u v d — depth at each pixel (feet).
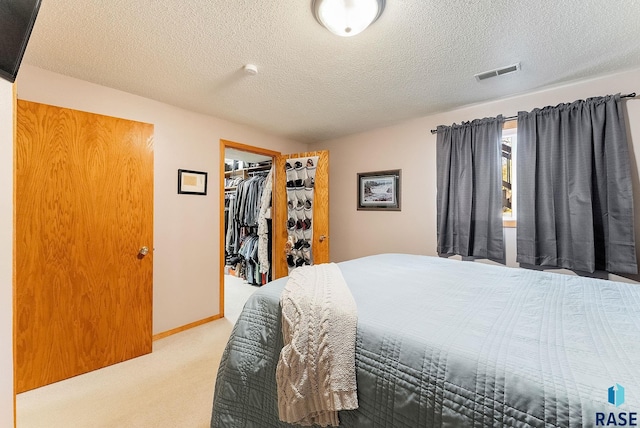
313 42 5.17
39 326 5.75
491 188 7.95
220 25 4.69
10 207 2.86
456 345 2.57
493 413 2.12
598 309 3.52
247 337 3.91
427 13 4.38
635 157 6.16
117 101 7.25
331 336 3.07
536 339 2.68
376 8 4.20
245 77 6.55
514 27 4.73
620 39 5.04
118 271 6.79
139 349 7.09
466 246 8.30
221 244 9.76
